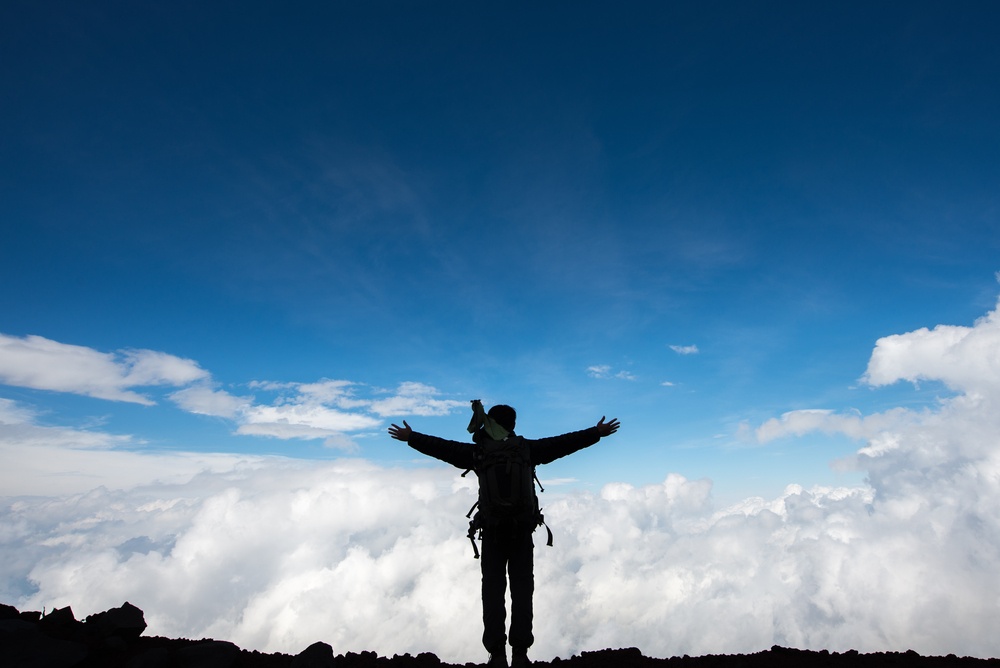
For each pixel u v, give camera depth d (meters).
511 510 5.55
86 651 5.43
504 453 5.70
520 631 5.46
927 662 5.83
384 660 6.00
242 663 5.61
